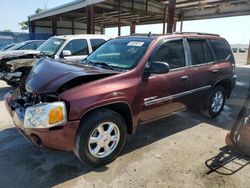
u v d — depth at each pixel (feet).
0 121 14.90
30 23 77.87
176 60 12.64
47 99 9.00
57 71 10.10
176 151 11.44
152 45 11.59
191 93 13.50
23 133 9.52
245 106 10.75
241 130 10.68
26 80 11.21
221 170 9.89
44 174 9.36
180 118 16.17
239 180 9.25
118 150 10.36
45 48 24.75
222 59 16.11
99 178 9.18
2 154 10.79
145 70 10.85
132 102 10.30
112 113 9.75
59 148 8.80
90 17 44.83
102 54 13.01
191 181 9.11
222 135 13.51
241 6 49.62
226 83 16.79
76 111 8.63
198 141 12.63
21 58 22.08
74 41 23.47
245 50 113.60
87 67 10.87
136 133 13.47
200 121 15.75
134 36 13.51
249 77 37.47
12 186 8.59
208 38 15.23
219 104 16.57
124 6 49.37
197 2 46.70
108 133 9.81
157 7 55.31
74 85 9.16
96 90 9.16
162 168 9.94
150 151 11.39
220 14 54.60
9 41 80.02
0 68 21.63
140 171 9.70
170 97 12.16
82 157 9.29
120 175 9.40
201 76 13.99
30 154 10.85
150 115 11.52
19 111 9.80
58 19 78.33
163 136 13.17
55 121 8.36
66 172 9.52
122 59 11.63
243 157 10.98
